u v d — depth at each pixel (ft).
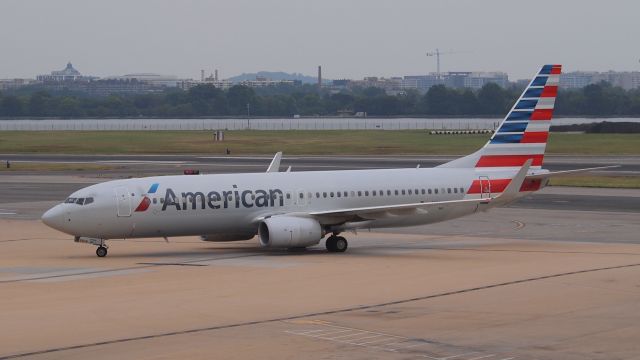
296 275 214.07
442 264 231.30
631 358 134.00
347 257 248.73
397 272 217.36
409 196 279.49
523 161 294.05
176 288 196.24
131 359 134.31
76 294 189.37
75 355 136.87
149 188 255.09
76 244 282.56
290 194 267.39
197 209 257.34
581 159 640.17
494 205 287.69
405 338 146.72
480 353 136.98
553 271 215.72
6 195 442.91
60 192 456.45
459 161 289.94
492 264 230.07
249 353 137.49
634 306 172.24
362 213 263.90
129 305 176.04
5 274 219.82
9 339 147.02
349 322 159.12
